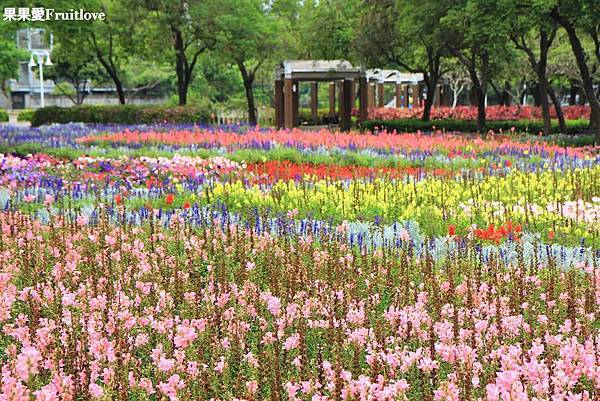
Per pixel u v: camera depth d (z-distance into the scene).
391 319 5.23
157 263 6.91
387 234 8.88
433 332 4.70
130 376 4.22
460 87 54.78
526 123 29.67
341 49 38.03
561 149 18.12
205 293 5.83
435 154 17.61
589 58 33.44
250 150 17.98
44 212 10.09
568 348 4.40
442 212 10.11
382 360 4.45
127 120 32.66
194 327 4.93
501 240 8.48
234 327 5.01
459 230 9.30
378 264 7.11
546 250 7.90
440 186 11.90
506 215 9.82
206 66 55.56
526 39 33.38
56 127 29.05
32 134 23.61
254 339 5.09
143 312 5.52
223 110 43.81
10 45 48.69
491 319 5.54
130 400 4.25
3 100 74.69
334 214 10.31
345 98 35.47
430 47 31.45
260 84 56.69
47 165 14.18
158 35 33.94
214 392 4.15
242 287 6.16
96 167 14.31
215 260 7.16
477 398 4.09
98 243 7.53
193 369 4.31
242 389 4.24
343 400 3.84
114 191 12.12
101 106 33.47
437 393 3.91
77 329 5.05
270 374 4.36
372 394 3.87
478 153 17.77
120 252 7.04
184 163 14.84
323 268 6.77
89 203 11.19
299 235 8.34
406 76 52.66
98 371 4.35
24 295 5.59
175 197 11.68
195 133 23.30
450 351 4.49
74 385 3.99
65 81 65.25
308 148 18.53
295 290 5.93
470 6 21.19
